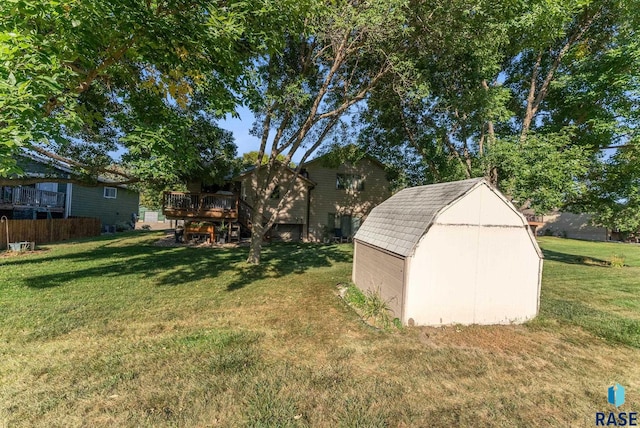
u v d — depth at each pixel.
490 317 5.34
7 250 12.04
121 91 6.24
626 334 4.86
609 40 11.28
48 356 3.61
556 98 12.68
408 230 5.51
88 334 4.30
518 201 10.16
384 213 7.46
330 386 3.17
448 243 5.12
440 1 7.71
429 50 9.18
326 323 5.06
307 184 19.64
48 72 3.62
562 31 9.73
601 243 24.92
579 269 11.23
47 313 5.04
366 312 5.66
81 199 20.92
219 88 5.75
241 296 6.57
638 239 26.23
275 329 4.74
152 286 7.11
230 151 14.80
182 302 5.98
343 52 8.89
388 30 7.36
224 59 5.11
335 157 14.23
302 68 10.09
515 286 5.46
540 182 9.62
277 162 19.17
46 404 2.69
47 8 3.29
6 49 3.07
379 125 13.32
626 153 11.06
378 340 4.43
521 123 13.84
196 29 4.42
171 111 6.09
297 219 19.61
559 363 3.87
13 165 3.44
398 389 3.16
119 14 3.82
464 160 12.68
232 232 17.23
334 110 10.83
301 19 6.60
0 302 5.57
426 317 5.07
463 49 9.20
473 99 10.14
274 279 8.34
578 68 11.45
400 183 14.67
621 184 12.01
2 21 3.19
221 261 10.77
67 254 11.30
